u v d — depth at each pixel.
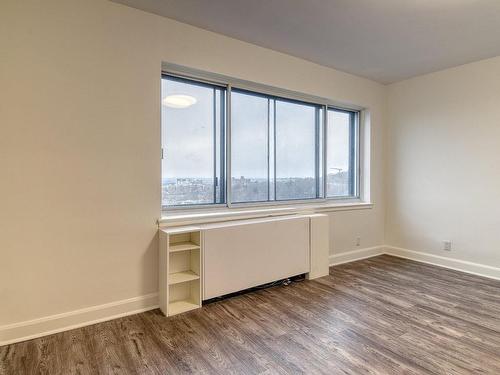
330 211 4.11
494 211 3.62
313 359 2.01
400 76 4.35
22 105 2.20
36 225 2.26
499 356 2.04
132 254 2.65
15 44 2.17
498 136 3.57
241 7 2.58
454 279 3.56
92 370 1.91
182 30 2.85
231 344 2.19
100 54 2.47
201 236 2.76
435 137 4.16
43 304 2.30
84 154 2.43
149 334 2.32
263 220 3.26
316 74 3.87
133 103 2.63
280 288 3.29
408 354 2.06
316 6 2.55
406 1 2.46
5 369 1.91
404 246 4.56
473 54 3.54
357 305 2.85
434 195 4.19
